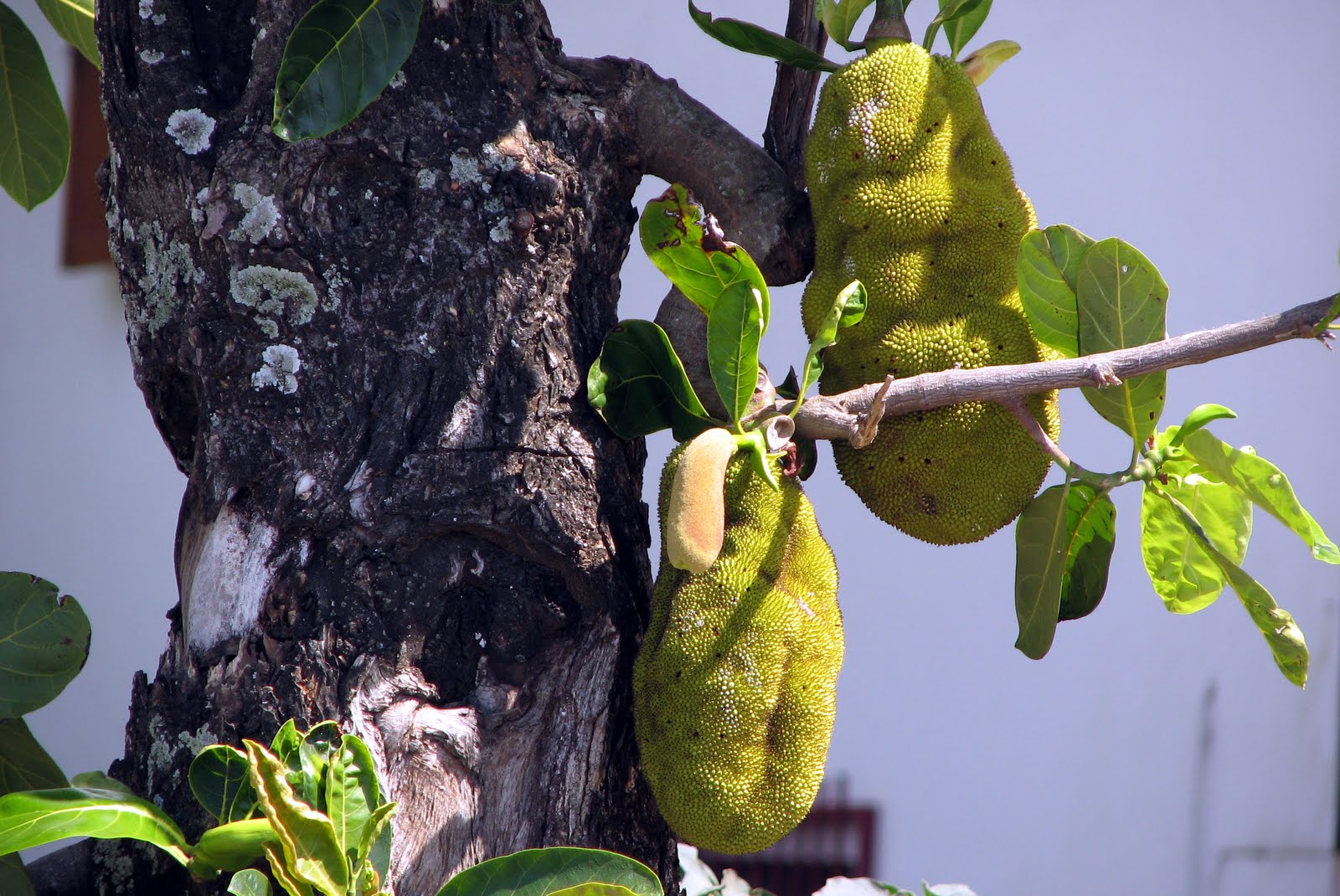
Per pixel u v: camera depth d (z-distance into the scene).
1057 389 13.88
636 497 14.00
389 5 13.85
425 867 13.86
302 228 13.88
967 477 13.95
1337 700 19.38
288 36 13.90
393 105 13.91
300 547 13.88
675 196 13.88
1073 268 13.90
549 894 13.77
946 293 13.95
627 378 13.93
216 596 13.88
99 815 13.76
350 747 13.77
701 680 13.84
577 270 13.96
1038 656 14.00
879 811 19.25
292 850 13.70
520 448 13.91
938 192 13.93
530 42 13.98
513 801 13.90
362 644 13.87
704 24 14.00
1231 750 19.36
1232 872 19.25
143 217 13.95
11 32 14.20
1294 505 13.92
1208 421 13.91
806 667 13.87
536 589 13.92
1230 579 13.91
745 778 13.84
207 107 13.91
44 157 14.27
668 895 14.01
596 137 13.98
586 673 13.93
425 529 13.88
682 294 14.02
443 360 13.91
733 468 13.90
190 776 13.80
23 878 13.87
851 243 13.95
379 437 13.88
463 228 13.91
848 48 14.04
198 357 13.91
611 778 13.94
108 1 13.93
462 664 13.91
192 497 13.94
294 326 13.89
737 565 13.87
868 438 13.85
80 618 13.91
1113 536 14.02
